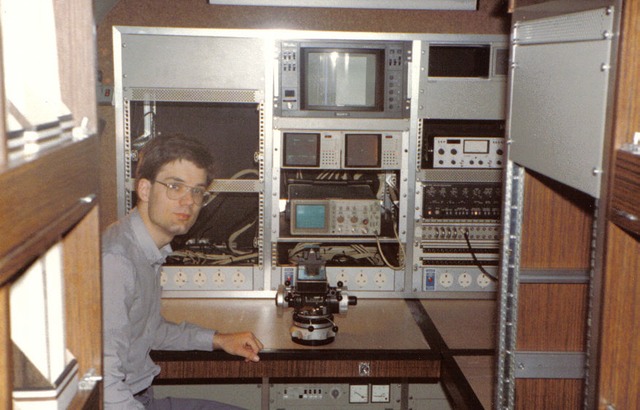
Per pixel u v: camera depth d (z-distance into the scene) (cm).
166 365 222
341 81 263
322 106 264
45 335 96
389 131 268
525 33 148
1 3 86
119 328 179
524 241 161
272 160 266
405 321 254
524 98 148
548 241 162
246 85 260
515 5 156
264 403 262
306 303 228
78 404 103
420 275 278
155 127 272
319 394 263
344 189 283
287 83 262
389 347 227
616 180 100
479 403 186
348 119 265
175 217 203
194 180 203
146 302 202
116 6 285
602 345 103
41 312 96
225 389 263
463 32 294
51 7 104
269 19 291
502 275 164
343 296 233
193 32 255
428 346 229
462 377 204
